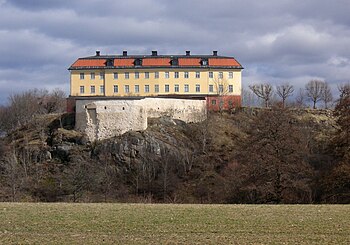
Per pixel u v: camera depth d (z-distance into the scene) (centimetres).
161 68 12875
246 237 2702
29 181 9156
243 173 7275
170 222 3111
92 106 10219
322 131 10344
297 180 7088
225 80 12862
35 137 10688
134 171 9494
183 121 10856
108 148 9756
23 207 3844
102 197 8656
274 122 7319
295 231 2847
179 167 9600
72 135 10188
